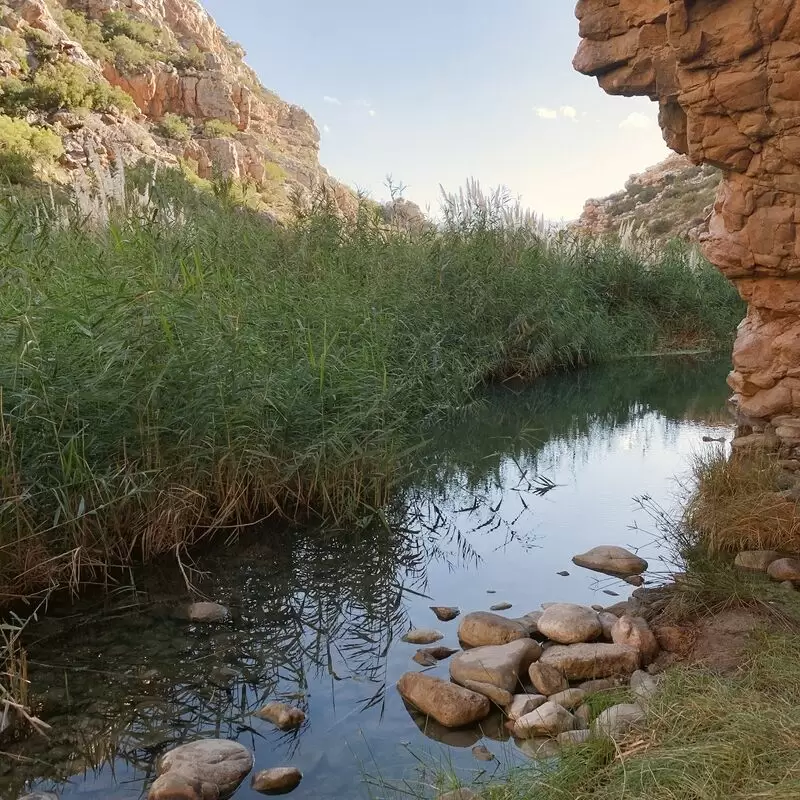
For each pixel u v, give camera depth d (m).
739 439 5.90
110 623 3.80
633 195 52.09
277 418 5.34
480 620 3.58
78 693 3.17
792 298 5.67
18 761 2.72
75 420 4.38
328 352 6.18
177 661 3.45
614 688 2.96
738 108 4.97
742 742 2.15
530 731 2.77
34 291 4.61
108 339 4.61
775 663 2.79
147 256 5.66
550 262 13.13
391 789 2.53
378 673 3.35
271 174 43.44
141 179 8.46
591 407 9.26
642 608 3.76
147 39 47.72
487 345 10.55
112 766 2.70
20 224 4.62
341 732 2.89
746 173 5.27
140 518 4.49
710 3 4.82
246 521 5.14
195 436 4.86
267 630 3.76
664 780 2.08
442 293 10.55
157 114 44.53
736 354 6.13
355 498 5.36
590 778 2.26
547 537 4.98
